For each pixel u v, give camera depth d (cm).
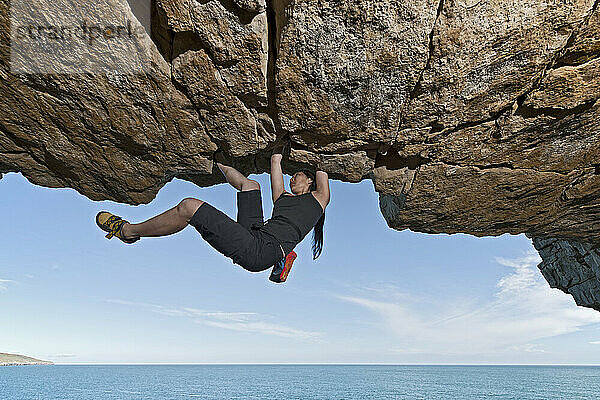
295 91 335
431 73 322
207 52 318
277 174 411
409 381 12762
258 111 365
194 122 381
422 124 374
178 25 296
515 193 491
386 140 386
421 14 283
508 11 285
